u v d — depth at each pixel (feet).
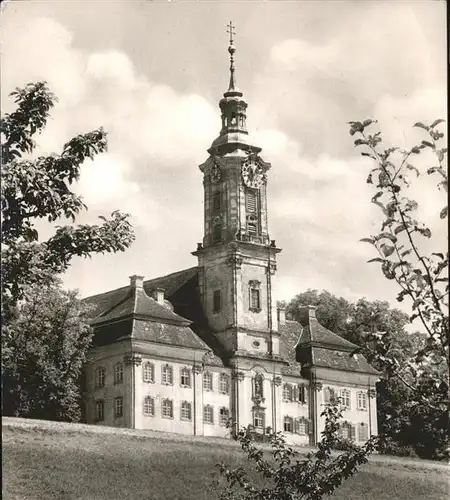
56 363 269.64
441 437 208.23
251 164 379.35
